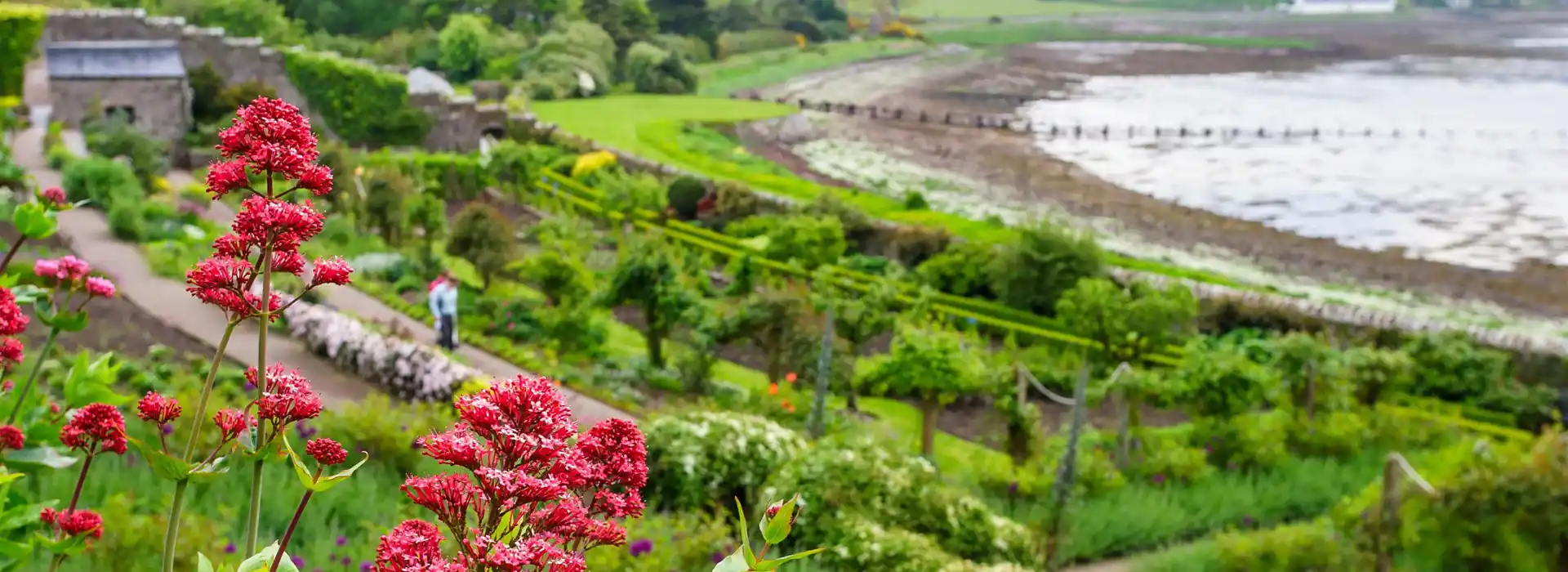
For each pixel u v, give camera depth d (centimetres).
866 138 8631
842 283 4275
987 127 9281
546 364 3009
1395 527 1775
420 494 297
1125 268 4644
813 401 2684
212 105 6141
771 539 321
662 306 3181
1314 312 4181
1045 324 4034
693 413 1933
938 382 2767
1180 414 3303
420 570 281
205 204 4044
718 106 9175
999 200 6669
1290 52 15625
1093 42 16375
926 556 1595
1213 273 5228
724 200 5203
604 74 9581
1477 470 1767
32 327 2466
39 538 499
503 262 3700
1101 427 3203
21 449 620
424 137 6700
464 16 9856
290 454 352
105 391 654
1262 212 6450
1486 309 4825
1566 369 3806
